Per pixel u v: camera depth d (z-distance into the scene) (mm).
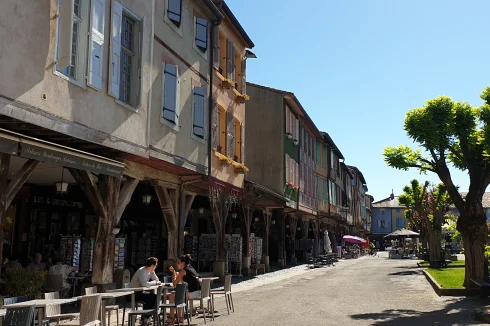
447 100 14695
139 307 12109
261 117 28719
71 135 8922
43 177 14102
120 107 10688
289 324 9844
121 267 13273
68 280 12805
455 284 16203
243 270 22109
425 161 15820
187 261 11141
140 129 11500
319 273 25438
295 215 32688
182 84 14680
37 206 15797
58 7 8664
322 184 40188
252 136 28625
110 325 9930
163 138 13109
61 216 16906
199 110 15562
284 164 28156
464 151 15273
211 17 17172
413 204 36844
